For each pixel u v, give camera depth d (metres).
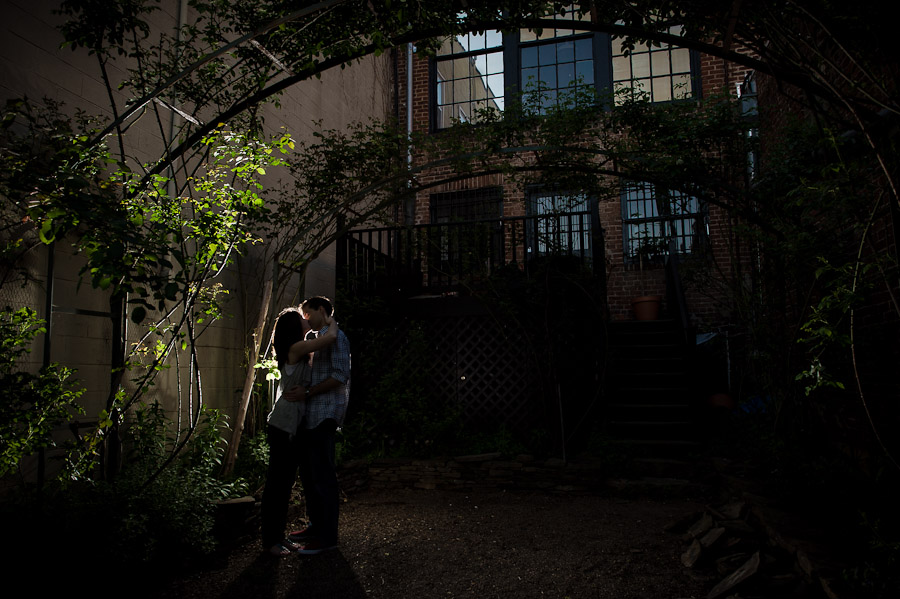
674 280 7.18
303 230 5.28
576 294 6.38
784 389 5.16
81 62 4.09
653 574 3.21
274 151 6.28
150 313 4.53
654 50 9.52
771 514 3.54
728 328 7.37
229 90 5.09
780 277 5.00
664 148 4.87
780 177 4.49
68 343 3.90
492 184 9.23
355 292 7.06
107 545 2.97
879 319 4.29
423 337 6.54
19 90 3.62
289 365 3.63
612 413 6.52
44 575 2.80
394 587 3.09
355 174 5.79
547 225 6.66
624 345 7.25
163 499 3.34
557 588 3.05
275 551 3.54
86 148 3.15
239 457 5.00
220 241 3.39
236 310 5.71
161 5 4.85
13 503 3.05
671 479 5.31
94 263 2.49
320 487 3.56
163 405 4.64
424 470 5.67
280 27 3.53
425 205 9.59
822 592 2.64
